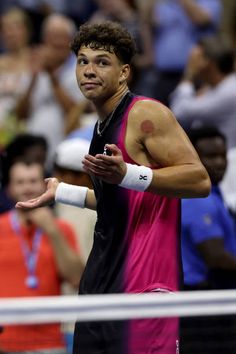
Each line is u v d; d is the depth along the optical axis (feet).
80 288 41.60
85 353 41.01
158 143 38.81
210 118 78.69
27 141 62.59
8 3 106.22
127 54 39.75
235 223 64.34
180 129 39.40
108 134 39.78
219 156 57.62
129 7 96.68
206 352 45.27
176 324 40.14
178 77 93.50
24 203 42.55
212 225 56.18
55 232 56.85
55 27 86.28
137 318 39.86
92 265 41.22
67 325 51.08
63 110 85.66
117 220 40.29
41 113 86.12
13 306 34.40
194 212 56.13
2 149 71.51
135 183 37.52
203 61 78.38
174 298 35.94
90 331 40.86
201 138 57.67
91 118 81.97
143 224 40.16
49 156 84.33
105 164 36.73
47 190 42.91
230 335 45.50
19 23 94.58
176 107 80.84
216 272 56.39
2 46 103.81
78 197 42.63
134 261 40.01
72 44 40.19
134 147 39.32
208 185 38.58
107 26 39.37
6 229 57.16
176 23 94.89
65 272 56.85
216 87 78.64
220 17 100.58
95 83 39.34
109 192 40.22
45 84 86.28
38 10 103.71
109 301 35.27
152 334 39.88
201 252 55.93
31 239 57.06
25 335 50.08
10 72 92.07
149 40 94.89
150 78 92.22
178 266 40.24
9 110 88.22
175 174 38.01
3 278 56.39
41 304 34.65
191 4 95.14
